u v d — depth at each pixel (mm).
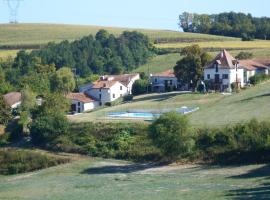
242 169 184375
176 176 183625
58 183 186750
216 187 161000
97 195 162250
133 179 184125
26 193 175250
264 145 196125
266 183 160750
